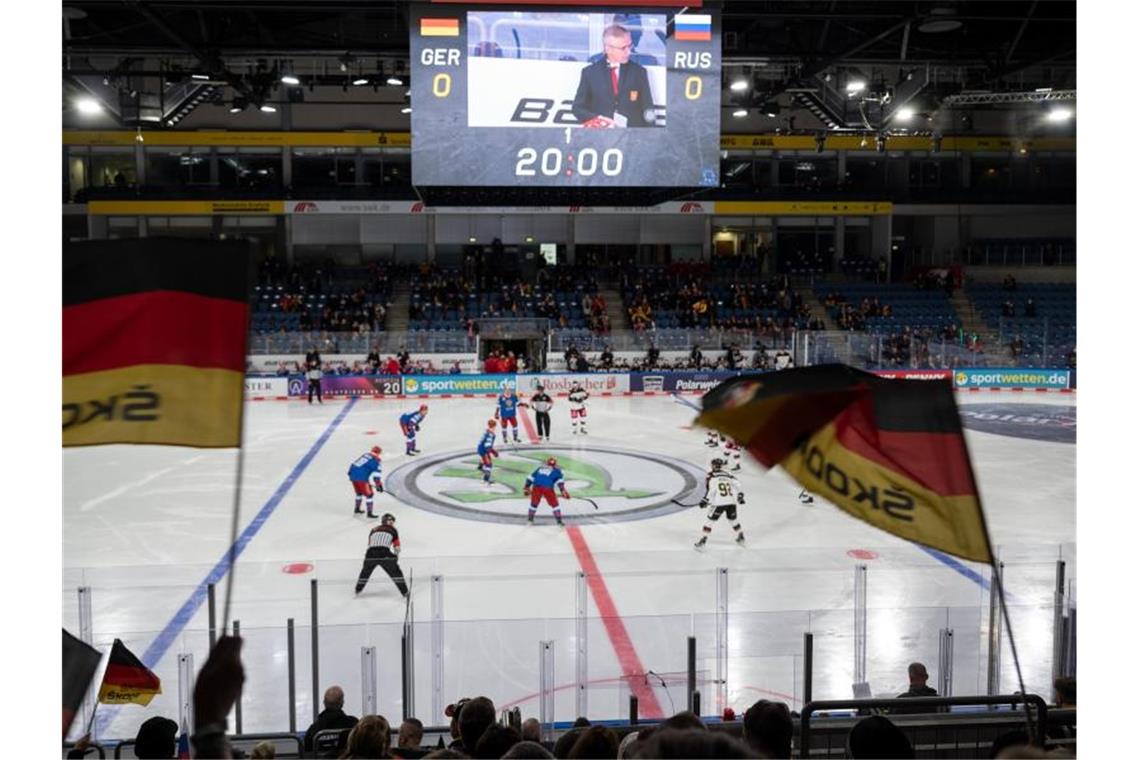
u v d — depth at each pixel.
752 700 8.48
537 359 36.47
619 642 8.56
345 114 40.78
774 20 26.06
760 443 3.88
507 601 10.46
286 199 39.31
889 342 33.41
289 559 13.66
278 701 8.11
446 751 3.15
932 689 7.75
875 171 44.62
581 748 3.36
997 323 39.88
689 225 44.94
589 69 17.72
